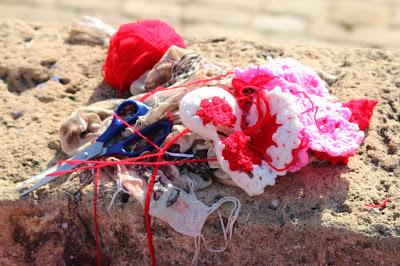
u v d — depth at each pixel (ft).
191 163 4.14
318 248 4.06
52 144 4.38
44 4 7.11
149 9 7.06
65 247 4.27
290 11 7.02
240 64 4.71
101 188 4.14
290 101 4.05
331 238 4.03
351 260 4.05
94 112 4.32
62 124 4.31
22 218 4.21
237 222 4.06
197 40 4.90
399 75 4.59
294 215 4.05
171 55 4.50
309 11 7.02
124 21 6.90
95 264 4.29
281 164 4.05
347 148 4.10
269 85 4.17
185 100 4.08
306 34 6.74
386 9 7.07
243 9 7.05
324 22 6.90
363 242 4.01
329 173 4.17
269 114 4.07
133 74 4.55
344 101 4.45
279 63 4.26
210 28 6.79
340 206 4.08
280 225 4.04
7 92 4.66
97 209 4.12
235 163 4.01
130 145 4.21
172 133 4.13
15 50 4.85
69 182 4.18
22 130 4.45
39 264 4.31
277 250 4.08
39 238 4.26
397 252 4.00
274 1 7.15
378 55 4.74
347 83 4.57
